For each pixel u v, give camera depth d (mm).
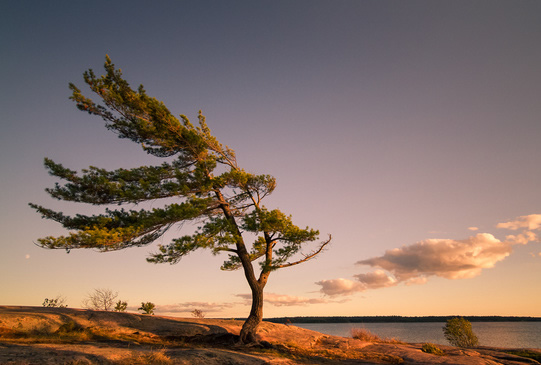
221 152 20719
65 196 16594
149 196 17203
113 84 18469
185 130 18375
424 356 15758
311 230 18531
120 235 14508
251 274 18062
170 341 15680
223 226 17375
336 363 13992
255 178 19578
